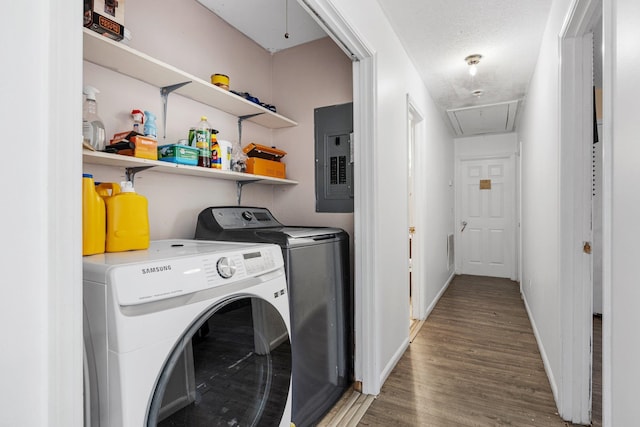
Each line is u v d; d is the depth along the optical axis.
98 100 1.42
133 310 0.80
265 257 1.26
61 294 0.55
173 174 1.76
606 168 0.95
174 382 0.87
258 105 2.00
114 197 1.12
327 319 1.77
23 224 0.51
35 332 0.53
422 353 2.48
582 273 1.64
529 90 3.18
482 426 1.65
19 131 0.51
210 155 1.74
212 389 0.99
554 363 1.91
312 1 1.39
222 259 1.06
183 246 1.32
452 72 2.93
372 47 1.87
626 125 0.84
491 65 2.78
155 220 1.67
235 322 1.07
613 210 0.91
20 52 0.51
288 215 2.45
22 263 0.51
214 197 2.00
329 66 2.31
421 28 2.23
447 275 4.56
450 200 4.89
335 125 2.29
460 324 3.08
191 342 0.92
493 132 5.01
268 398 1.20
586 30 1.58
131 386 0.78
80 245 0.58
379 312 1.97
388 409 1.79
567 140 1.66
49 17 0.54
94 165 1.41
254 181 2.19
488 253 5.18
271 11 2.01
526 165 3.46
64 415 0.56
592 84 1.62
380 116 2.00
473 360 2.35
